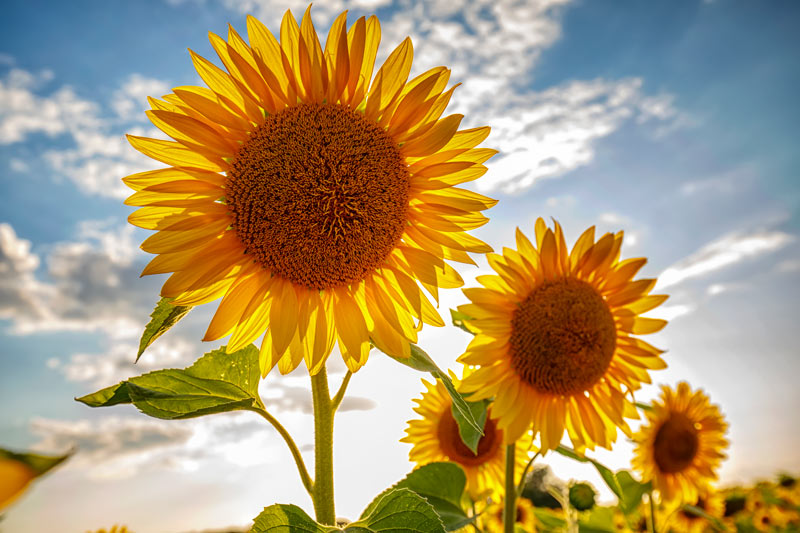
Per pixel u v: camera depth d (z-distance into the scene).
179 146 0.35
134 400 0.29
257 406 0.34
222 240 0.36
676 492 0.74
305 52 0.36
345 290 0.38
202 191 0.35
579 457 0.55
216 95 0.36
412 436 0.68
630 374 0.55
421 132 0.38
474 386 0.52
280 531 0.29
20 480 0.08
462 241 0.39
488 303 0.54
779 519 1.25
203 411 0.31
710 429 0.75
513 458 0.51
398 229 0.39
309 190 0.36
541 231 0.54
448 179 0.39
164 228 0.34
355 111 0.38
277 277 0.37
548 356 0.53
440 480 0.53
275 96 0.36
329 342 0.37
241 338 0.36
